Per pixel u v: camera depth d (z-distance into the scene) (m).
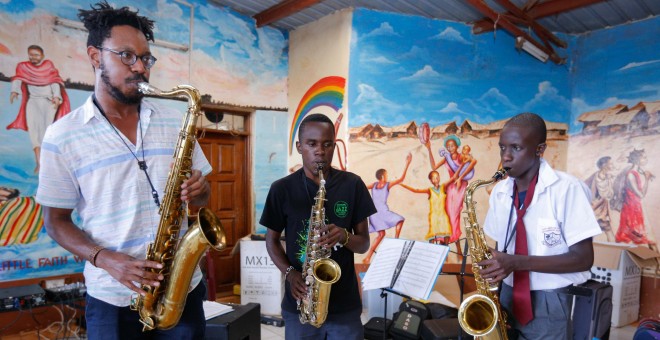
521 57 5.32
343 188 1.96
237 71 5.09
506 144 1.82
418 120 4.91
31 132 3.73
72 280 3.87
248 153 5.34
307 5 4.61
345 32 4.77
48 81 3.81
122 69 1.34
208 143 5.07
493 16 4.62
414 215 4.89
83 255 1.32
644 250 4.32
